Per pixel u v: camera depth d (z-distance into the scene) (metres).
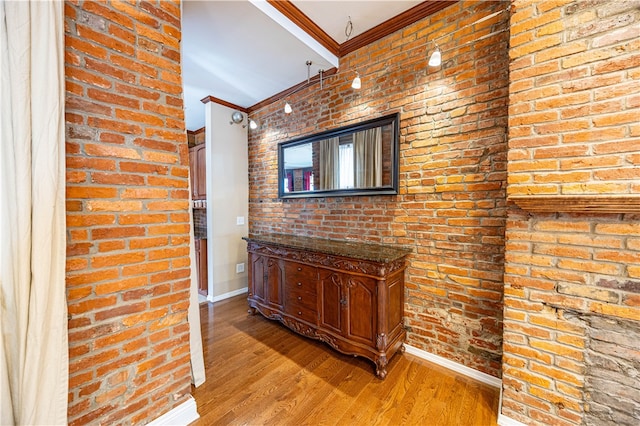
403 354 2.12
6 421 0.88
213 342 2.33
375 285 1.83
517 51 1.32
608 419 1.17
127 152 1.23
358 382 1.79
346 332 2.00
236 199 3.60
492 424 1.44
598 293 1.17
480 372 1.79
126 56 1.22
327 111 2.65
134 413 1.26
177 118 1.42
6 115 0.89
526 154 1.31
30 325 0.93
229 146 3.50
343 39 2.30
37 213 0.94
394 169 2.12
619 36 1.09
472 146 1.77
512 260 1.39
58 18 0.99
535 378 1.34
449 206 1.88
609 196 1.07
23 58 0.91
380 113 2.22
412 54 2.02
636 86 1.06
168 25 1.38
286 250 2.46
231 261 3.56
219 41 2.12
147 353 1.31
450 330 1.91
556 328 1.28
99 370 1.16
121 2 1.20
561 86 1.22
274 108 3.27
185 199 1.46
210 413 1.52
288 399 1.63
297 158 2.98
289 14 1.93
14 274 0.90
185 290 1.46
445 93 1.87
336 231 2.62
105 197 1.17
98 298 1.15
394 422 1.45
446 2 1.83
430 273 1.99
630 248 1.10
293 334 2.47
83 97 1.10
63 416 1.01
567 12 1.20
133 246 1.25
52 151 0.97
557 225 1.27
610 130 1.11
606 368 1.17
